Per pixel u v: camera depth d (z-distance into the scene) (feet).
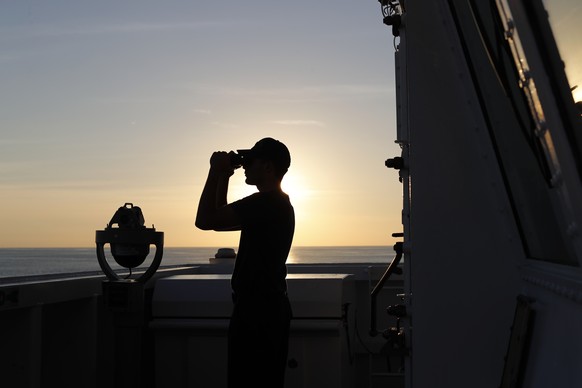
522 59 4.74
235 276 9.16
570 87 4.04
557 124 4.22
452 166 7.76
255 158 9.41
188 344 12.26
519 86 5.15
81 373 11.37
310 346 12.02
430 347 7.67
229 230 9.96
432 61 7.89
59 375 11.16
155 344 12.43
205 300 12.17
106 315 12.48
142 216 11.57
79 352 11.38
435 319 7.68
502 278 7.56
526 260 7.25
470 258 7.66
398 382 14.32
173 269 15.10
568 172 4.23
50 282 10.06
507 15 4.81
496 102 6.97
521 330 6.16
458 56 7.76
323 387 11.92
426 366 7.68
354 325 13.99
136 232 11.07
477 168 7.70
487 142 7.50
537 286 6.33
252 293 8.98
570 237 4.58
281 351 9.17
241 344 8.91
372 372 14.28
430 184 7.80
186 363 12.28
